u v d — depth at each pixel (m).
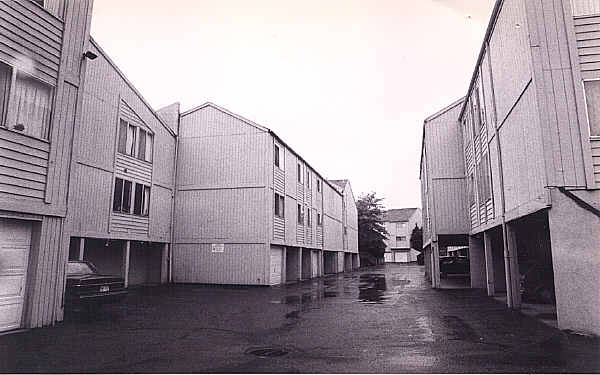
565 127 7.55
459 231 17.39
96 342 6.76
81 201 14.48
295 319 9.32
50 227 8.54
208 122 20.94
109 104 16.16
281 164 21.80
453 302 12.55
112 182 16.09
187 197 20.55
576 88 7.62
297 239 24.25
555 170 7.48
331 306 11.73
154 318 9.43
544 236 12.20
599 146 7.42
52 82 8.73
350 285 19.98
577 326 7.16
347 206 41.44
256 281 18.95
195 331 7.81
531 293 11.98
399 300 13.23
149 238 18.42
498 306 11.39
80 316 9.69
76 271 10.49
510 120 9.94
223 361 5.52
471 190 16.16
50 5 8.84
